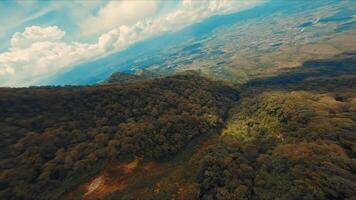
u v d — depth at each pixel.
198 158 97.25
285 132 103.25
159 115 130.00
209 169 82.25
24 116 109.38
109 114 123.00
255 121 130.12
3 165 83.25
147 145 102.88
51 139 98.31
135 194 82.00
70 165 88.75
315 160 69.75
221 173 80.25
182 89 164.00
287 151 81.12
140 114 129.25
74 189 83.69
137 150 100.06
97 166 91.69
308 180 61.66
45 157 91.19
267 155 85.06
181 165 96.06
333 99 127.69
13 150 90.19
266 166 77.38
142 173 92.69
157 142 106.12
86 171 89.12
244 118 141.00
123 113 127.19
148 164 97.62
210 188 76.69
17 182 78.62
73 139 102.19
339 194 56.50
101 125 115.12
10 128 99.19
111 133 108.44
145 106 136.00
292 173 67.62
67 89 147.75
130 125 114.00
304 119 104.56
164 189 81.94
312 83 198.25
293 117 109.12
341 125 89.69
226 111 160.88
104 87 152.38
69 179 85.25
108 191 84.50
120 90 145.75
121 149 98.94
